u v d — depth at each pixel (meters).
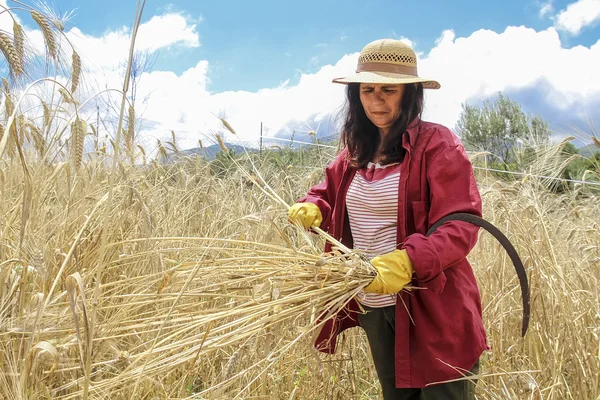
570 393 2.75
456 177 2.24
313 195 2.82
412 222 2.39
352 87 2.57
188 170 4.96
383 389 2.62
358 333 3.61
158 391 2.46
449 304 2.28
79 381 2.07
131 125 2.66
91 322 1.65
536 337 3.13
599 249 3.93
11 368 1.85
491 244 4.02
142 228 3.21
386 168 2.47
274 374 2.96
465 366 2.27
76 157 2.18
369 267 2.13
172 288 2.46
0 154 1.56
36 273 2.34
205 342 2.04
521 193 3.84
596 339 2.92
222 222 4.20
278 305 2.09
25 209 1.90
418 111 2.40
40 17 2.15
